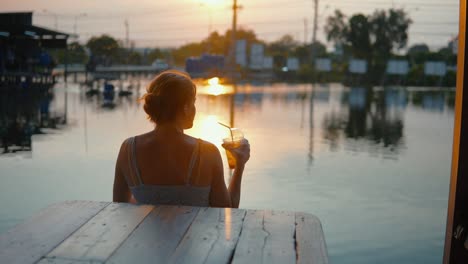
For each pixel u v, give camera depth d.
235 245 1.49
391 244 4.67
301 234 1.59
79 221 1.69
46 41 35.88
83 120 16.05
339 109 22.98
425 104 28.03
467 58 1.76
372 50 61.22
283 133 13.47
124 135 12.34
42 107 21.33
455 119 1.83
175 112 1.96
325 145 11.40
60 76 58.47
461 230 1.81
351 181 7.39
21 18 32.78
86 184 6.83
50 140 11.43
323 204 6.03
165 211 1.80
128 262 1.37
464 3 1.74
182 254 1.42
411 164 9.08
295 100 28.47
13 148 10.19
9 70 34.34
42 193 6.28
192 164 1.96
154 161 1.96
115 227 1.63
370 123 17.11
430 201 6.30
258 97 30.36
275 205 5.91
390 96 36.28
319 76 62.88
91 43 60.94
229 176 6.96
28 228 1.62
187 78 2.02
